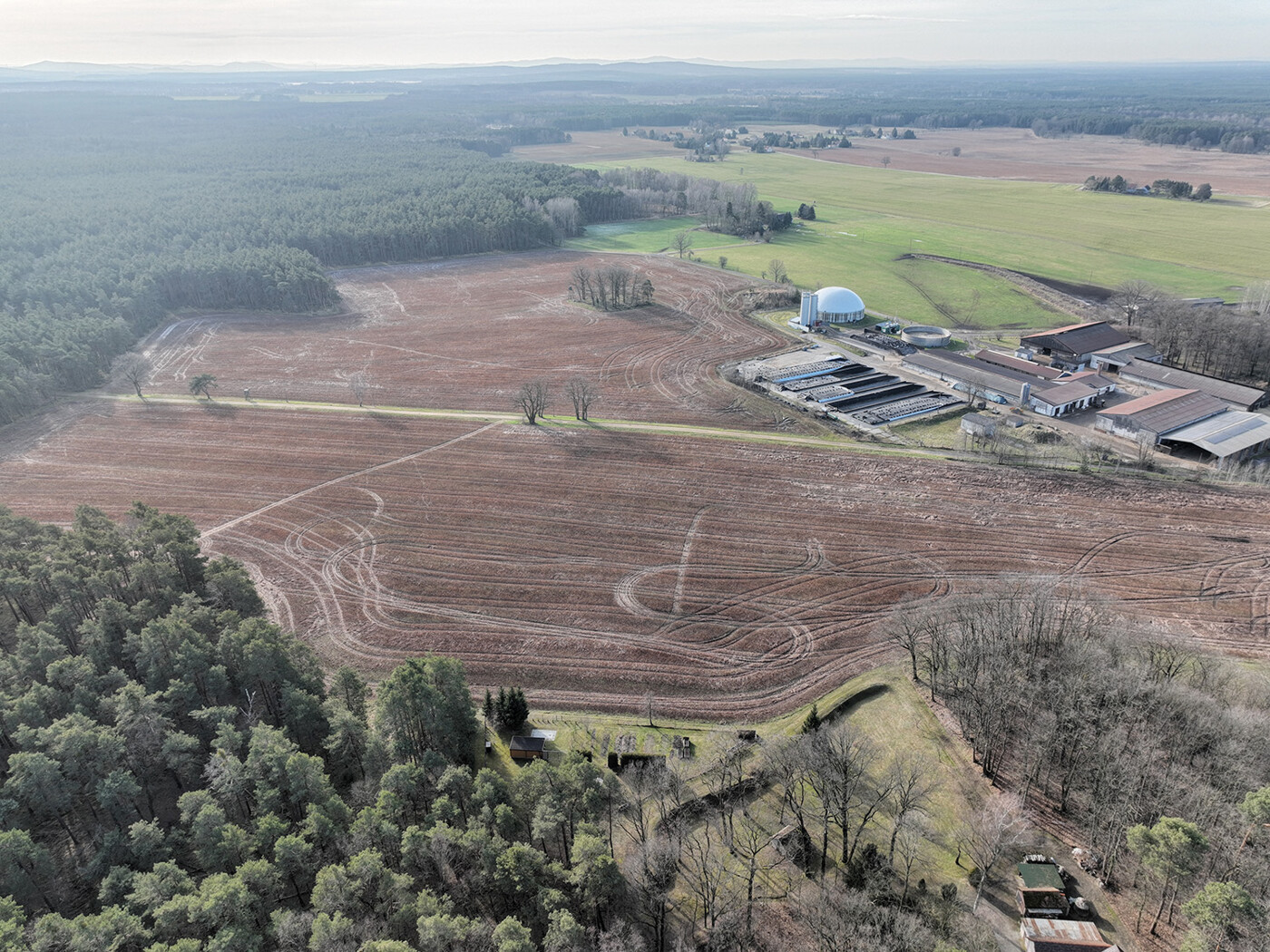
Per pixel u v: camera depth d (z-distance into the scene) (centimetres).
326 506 11088
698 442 12681
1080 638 7081
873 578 9169
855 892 5150
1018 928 5034
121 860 5388
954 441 12506
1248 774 5516
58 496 11425
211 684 6619
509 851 5012
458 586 9312
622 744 6856
